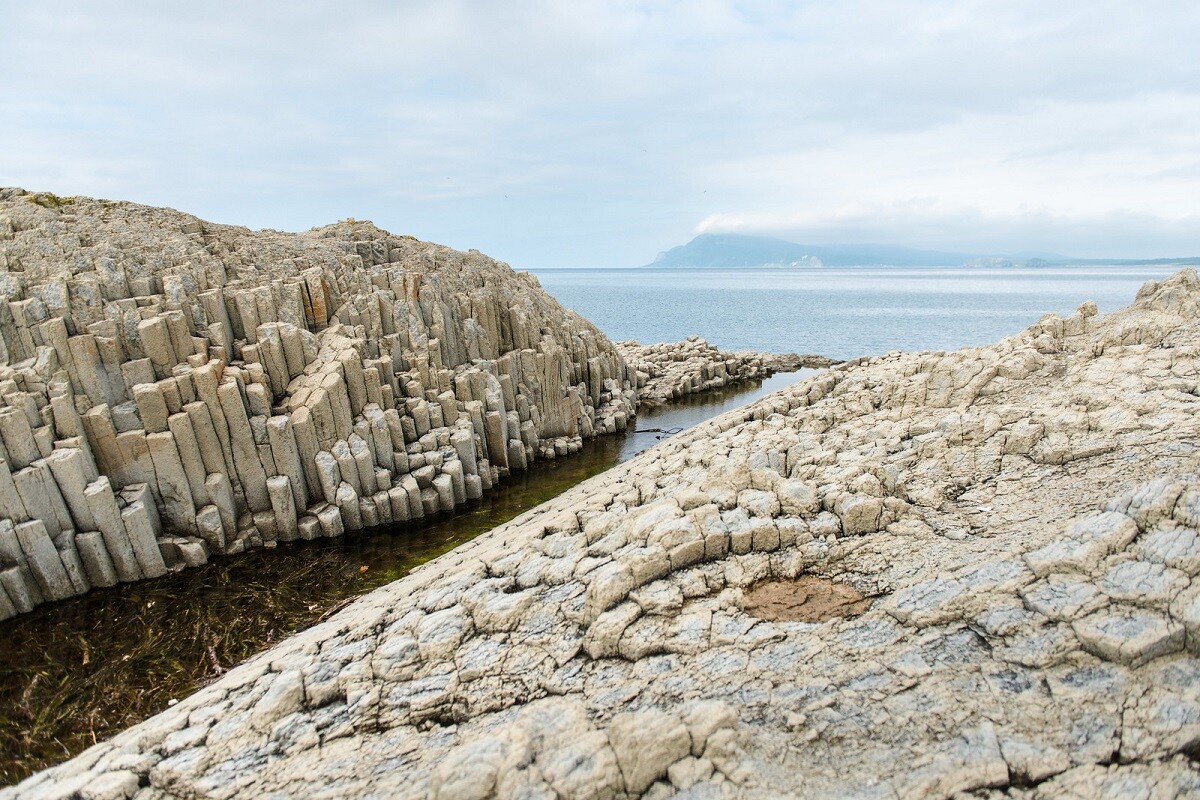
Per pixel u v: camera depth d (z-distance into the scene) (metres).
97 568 20.33
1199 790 7.38
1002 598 10.69
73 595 20.02
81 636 18.33
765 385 54.66
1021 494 14.36
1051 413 17.47
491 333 34.84
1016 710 8.80
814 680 9.98
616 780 8.20
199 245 29.50
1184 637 9.03
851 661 10.24
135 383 22.30
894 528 13.83
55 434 20.39
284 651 15.16
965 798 7.77
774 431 22.97
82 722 15.12
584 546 15.12
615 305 182.25
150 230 29.00
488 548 19.62
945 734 8.65
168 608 19.77
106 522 20.28
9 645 17.86
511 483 30.78
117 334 22.41
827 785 8.13
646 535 13.81
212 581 21.31
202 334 24.83
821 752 8.66
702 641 11.18
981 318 133.75
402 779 9.59
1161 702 8.38
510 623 12.91
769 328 114.81
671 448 28.72
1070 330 24.14
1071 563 10.77
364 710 11.53
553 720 9.41
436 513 26.81
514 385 34.47
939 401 22.02
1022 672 9.37
